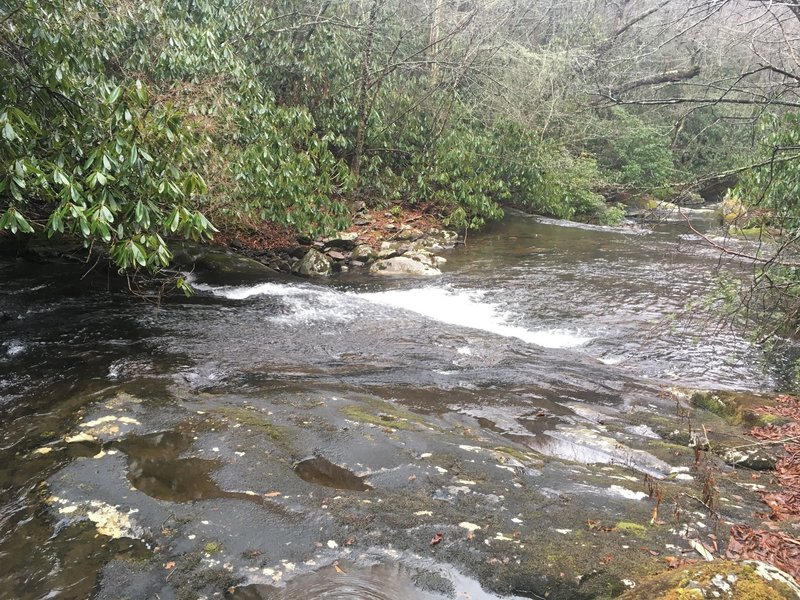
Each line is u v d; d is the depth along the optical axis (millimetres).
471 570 2738
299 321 7133
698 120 18688
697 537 3047
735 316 6430
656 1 19562
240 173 8477
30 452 3697
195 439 3906
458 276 10266
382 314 7672
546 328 7500
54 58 5152
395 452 3855
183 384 4918
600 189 18938
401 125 14383
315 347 6293
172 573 2676
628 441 4348
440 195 13672
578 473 3740
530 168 14586
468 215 14531
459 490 3418
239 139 9484
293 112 10383
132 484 3369
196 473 3506
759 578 2309
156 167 5117
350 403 4727
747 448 4211
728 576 2314
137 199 5066
